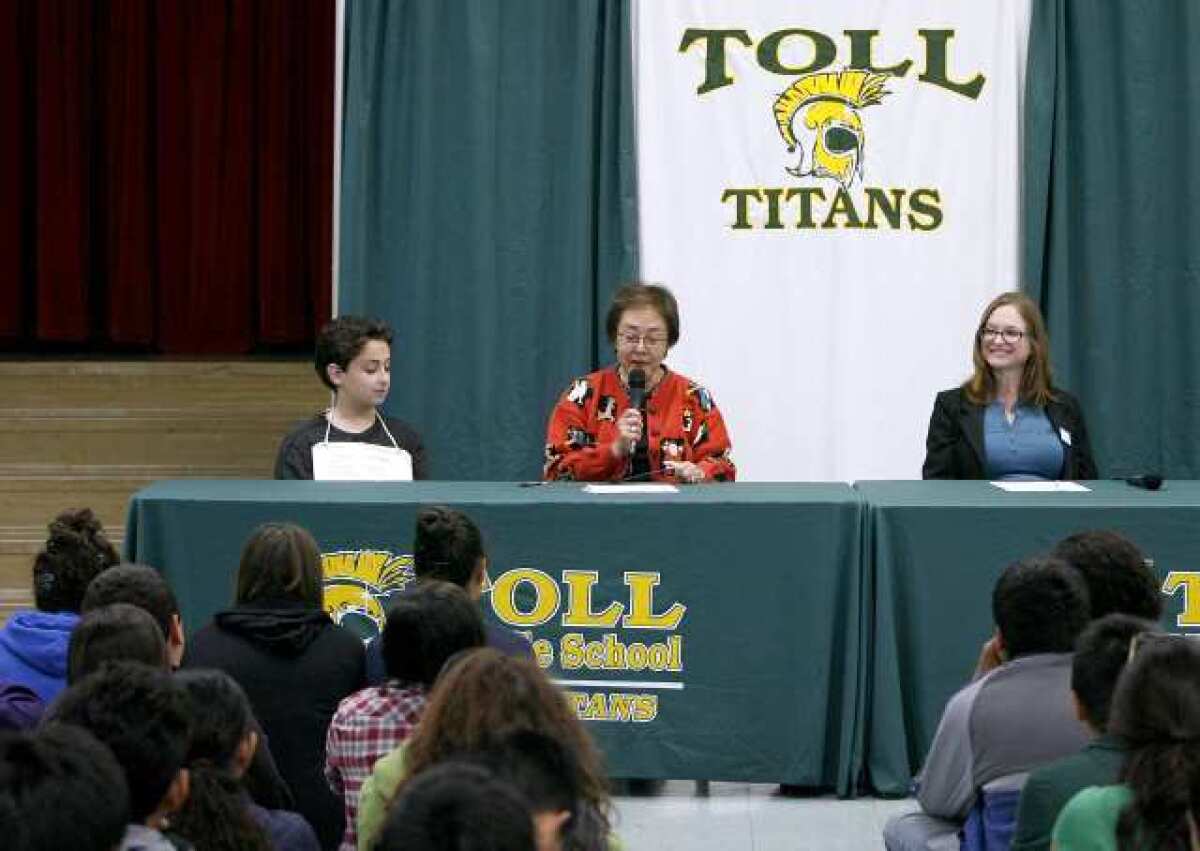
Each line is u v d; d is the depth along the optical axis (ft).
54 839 8.61
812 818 20.74
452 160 29.89
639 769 21.17
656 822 20.71
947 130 29.35
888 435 29.55
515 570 21.02
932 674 20.85
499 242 29.86
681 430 23.72
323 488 22.07
